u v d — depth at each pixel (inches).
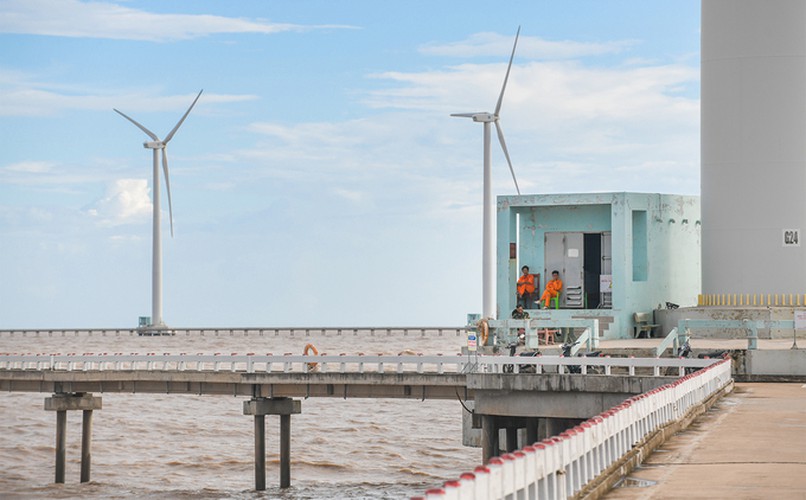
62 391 2327.8
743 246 2255.2
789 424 1195.9
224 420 3617.1
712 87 2295.8
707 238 2299.5
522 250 2378.2
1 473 2571.4
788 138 2241.6
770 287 2239.2
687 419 1197.7
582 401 1660.9
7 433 3280.0
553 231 2356.1
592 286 2332.7
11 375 2349.9
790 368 1738.4
